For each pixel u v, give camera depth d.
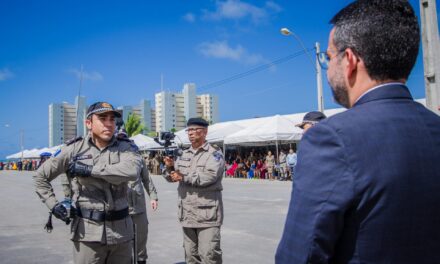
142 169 5.42
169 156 4.18
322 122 1.29
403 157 1.17
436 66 5.40
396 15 1.30
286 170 21.55
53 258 6.05
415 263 1.14
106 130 3.24
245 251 6.28
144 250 5.35
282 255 1.26
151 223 9.00
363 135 1.19
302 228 1.20
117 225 3.15
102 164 3.14
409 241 1.15
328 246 1.17
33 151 58.38
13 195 16.84
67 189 4.39
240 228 8.15
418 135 1.22
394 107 1.27
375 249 1.14
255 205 11.77
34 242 7.16
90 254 3.07
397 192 1.14
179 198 4.36
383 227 1.14
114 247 3.14
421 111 1.30
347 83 1.38
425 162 1.19
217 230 4.16
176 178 4.10
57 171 3.20
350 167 1.16
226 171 27.42
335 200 1.15
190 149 4.52
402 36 1.28
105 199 3.13
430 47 5.47
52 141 102.25
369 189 1.14
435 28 5.44
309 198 1.20
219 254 4.16
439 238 1.18
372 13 1.31
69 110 106.12
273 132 21.11
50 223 3.26
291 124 22.11
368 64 1.30
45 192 3.17
